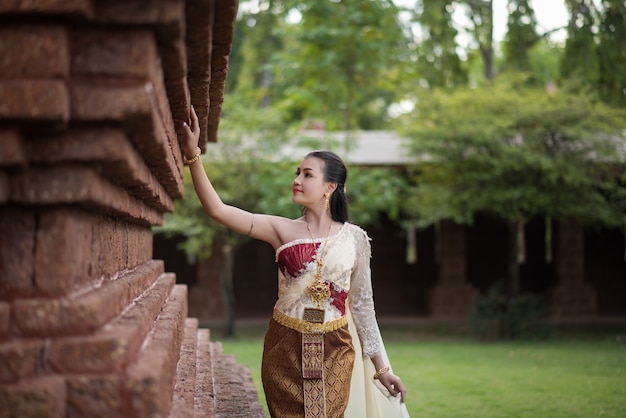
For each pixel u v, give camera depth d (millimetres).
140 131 1914
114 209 2295
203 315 17641
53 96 1697
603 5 16484
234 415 3986
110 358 1778
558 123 13695
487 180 13969
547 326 14625
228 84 23516
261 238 3361
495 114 14039
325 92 17172
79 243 2002
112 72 1790
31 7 1670
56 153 1807
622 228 16188
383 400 3607
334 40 16031
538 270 21000
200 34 2283
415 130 14203
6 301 1836
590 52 16594
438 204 14484
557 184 13953
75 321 1807
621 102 16578
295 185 3309
